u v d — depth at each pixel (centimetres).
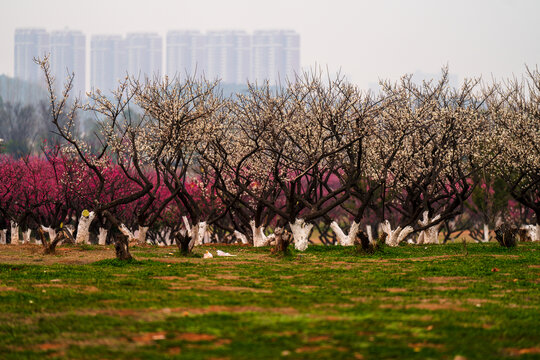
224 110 15250
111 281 6475
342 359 3203
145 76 13700
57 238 10144
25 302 4950
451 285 6322
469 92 15362
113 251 10800
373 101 13600
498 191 18575
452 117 14062
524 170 15488
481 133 15725
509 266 8225
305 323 4091
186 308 4703
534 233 16150
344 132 12825
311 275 7288
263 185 15088
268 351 3359
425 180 14225
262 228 14750
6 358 3266
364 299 5291
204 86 14288
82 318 4269
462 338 3662
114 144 13088
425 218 14725
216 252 11394
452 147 14338
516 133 15388
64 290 5678
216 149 14525
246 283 6394
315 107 12838
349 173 12612
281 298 5266
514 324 4109
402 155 13812
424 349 3384
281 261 9375
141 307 4731
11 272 7225
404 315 4412
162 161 13475
